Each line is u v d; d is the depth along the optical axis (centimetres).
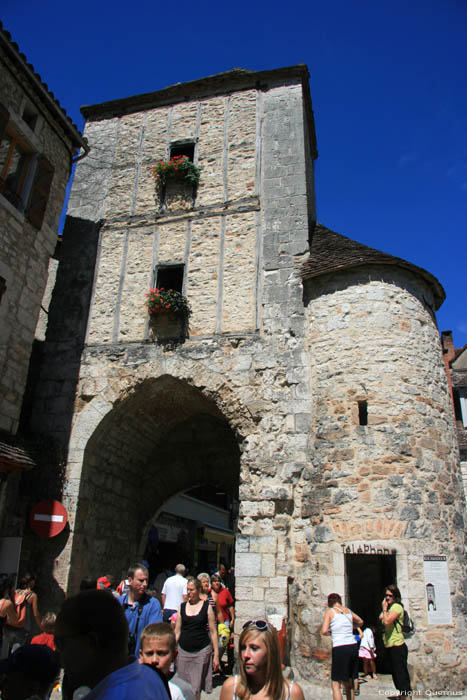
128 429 1078
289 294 998
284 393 927
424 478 788
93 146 1269
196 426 1220
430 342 912
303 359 940
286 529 845
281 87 1212
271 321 986
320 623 741
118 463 1095
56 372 1047
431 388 867
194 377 980
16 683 231
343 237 1064
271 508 857
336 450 823
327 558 770
